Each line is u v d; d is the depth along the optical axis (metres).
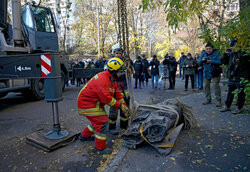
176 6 2.89
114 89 3.29
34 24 7.38
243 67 4.49
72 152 3.21
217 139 3.39
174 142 3.02
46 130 4.00
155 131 3.10
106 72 3.09
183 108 3.92
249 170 2.48
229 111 4.99
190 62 8.86
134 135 3.14
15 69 3.61
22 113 5.78
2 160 3.03
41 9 7.74
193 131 3.78
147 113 3.49
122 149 3.16
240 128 3.82
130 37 21.39
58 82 3.47
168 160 2.78
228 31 2.95
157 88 10.50
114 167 2.66
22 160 3.01
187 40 20.39
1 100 8.03
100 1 22.33
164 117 3.16
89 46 28.08
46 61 3.34
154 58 10.37
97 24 22.09
